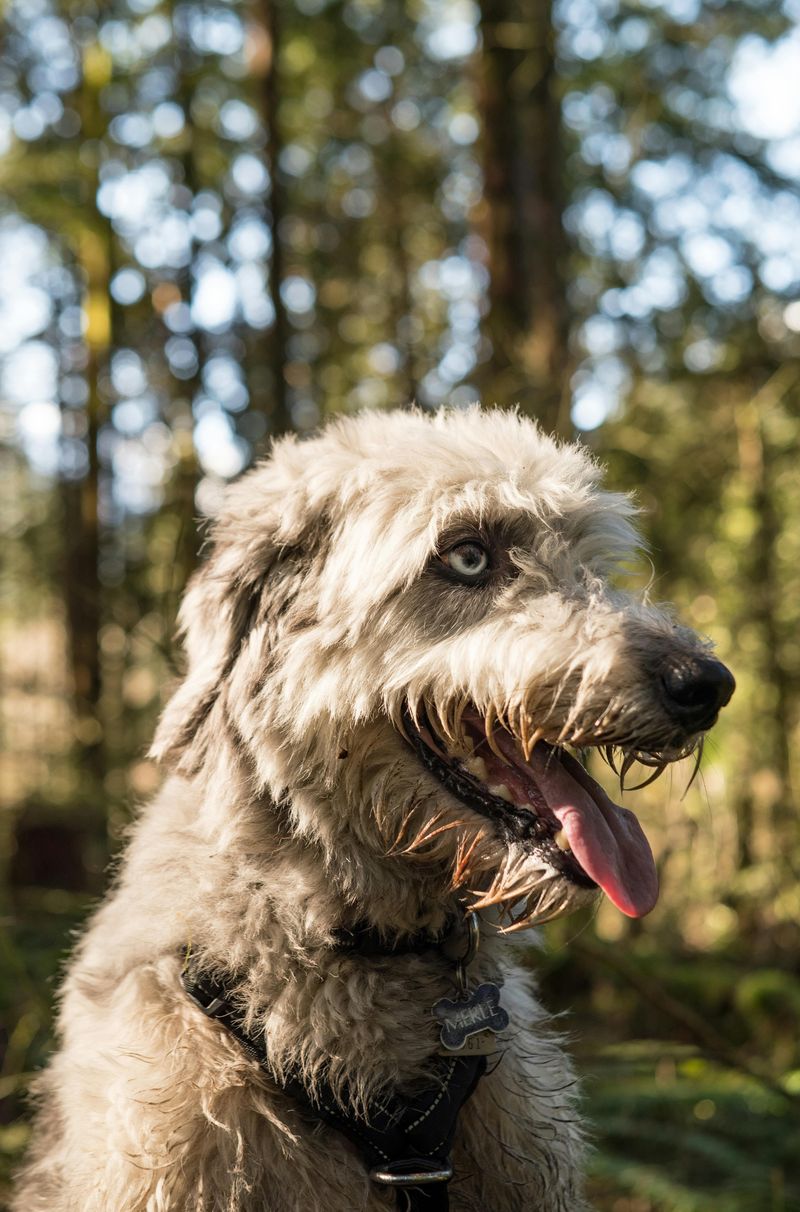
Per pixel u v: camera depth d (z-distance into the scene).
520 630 0.72
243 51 2.93
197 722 0.77
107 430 3.10
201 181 2.98
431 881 0.73
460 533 0.75
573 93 2.44
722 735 1.97
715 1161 1.14
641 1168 1.12
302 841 0.73
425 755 0.73
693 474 1.94
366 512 0.75
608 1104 1.22
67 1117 0.71
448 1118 0.70
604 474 0.85
